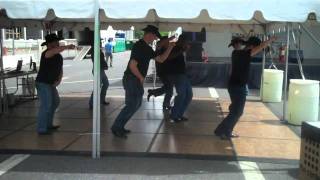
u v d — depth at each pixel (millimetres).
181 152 7488
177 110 10070
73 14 6664
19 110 11570
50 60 8602
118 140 8258
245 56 8031
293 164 6930
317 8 6355
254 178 6242
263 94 13656
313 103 9867
